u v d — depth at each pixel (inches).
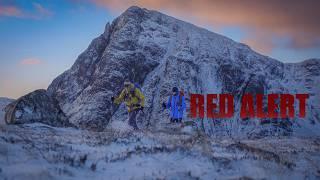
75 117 3663.9
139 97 916.6
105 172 456.1
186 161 531.2
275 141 1150.3
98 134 791.1
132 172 465.1
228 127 3846.0
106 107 3703.3
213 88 4224.9
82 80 4389.8
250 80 4466.0
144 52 4362.7
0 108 1728.6
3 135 574.6
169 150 564.1
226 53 4766.2
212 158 551.5
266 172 520.1
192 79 4158.5
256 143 1001.5
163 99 3833.7
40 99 977.5
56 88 4544.8
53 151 520.7
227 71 4473.4
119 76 4033.0
